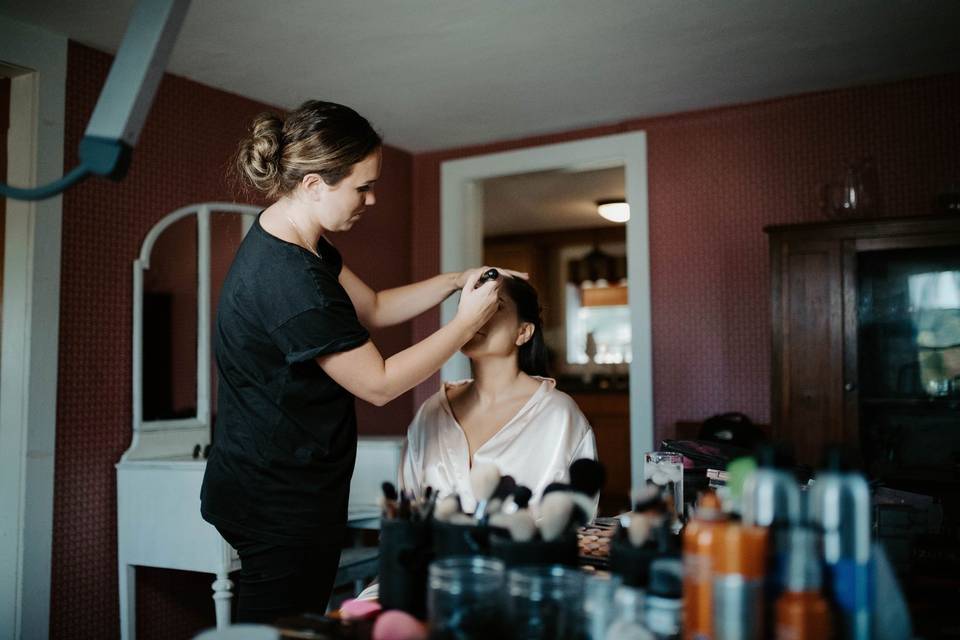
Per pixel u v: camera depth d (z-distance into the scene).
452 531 0.99
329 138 1.51
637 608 0.83
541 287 7.93
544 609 0.84
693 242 3.76
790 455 0.86
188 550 2.67
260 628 0.87
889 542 1.25
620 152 3.91
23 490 2.59
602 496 6.68
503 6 2.58
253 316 1.51
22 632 2.57
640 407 3.82
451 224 4.35
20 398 2.61
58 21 2.64
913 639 0.90
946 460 2.88
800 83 3.38
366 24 2.71
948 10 2.65
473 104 3.60
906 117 3.34
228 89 3.37
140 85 0.93
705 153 3.74
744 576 0.80
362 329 1.50
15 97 2.71
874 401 2.98
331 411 1.57
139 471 2.78
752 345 3.62
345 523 1.64
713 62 3.12
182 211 3.12
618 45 2.92
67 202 2.76
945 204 3.01
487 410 1.47
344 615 1.02
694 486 1.40
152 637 3.00
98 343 2.85
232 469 1.55
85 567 2.78
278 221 1.59
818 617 0.79
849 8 2.63
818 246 3.08
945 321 2.90
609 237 7.56
